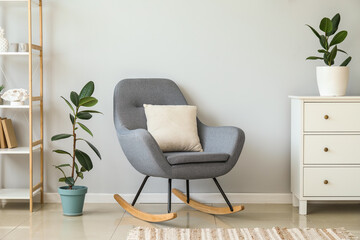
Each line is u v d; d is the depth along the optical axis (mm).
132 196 3855
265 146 3877
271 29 3840
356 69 3867
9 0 3539
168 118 3500
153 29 3820
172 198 3840
